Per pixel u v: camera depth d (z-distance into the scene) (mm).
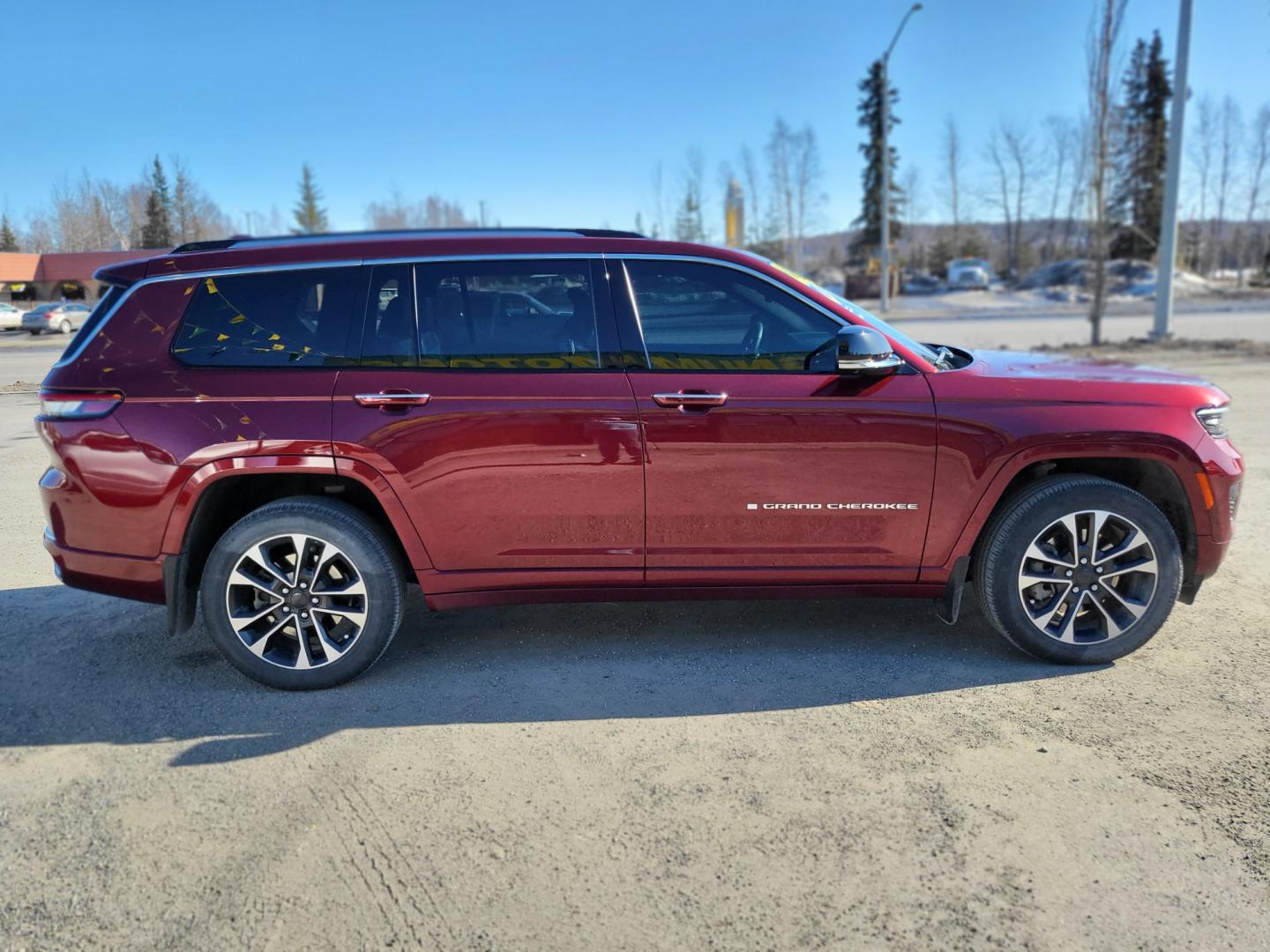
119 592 3584
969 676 3605
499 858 2508
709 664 3777
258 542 3471
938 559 3625
